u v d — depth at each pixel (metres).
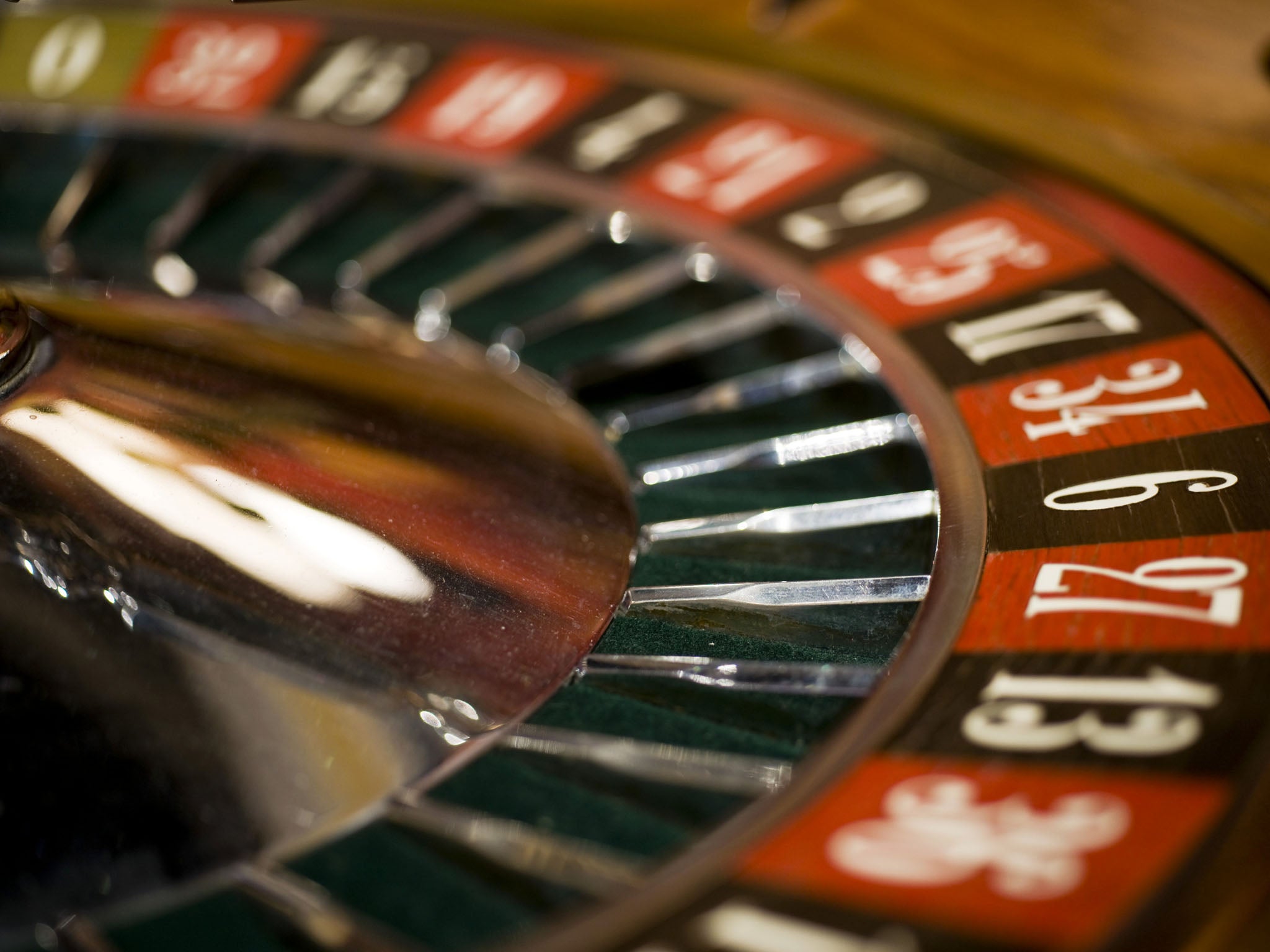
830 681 0.46
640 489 0.54
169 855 0.44
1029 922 0.39
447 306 0.65
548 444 0.55
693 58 0.72
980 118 0.66
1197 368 0.54
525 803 0.44
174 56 0.78
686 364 0.61
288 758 0.46
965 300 0.59
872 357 0.57
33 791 0.45
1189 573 0.47
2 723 0.46
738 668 0.47
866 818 0.42
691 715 0.46
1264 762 0.42
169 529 0.48
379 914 0.43
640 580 0.50
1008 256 0.60
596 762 0.45
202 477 0.49
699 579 0.50
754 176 0.66
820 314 0.60
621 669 0.47
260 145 0.72
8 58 0.79
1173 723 0.43
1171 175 0.61
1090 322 0.56
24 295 0.53
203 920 0.43
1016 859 0.40
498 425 0.55
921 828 0.41
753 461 0.55
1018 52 0.68
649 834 0.43
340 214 0.70
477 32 0.76
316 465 0.50
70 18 0.81
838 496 0.53
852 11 0.72
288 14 0.80
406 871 0.43
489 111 0.72
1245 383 0.53
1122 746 0.42
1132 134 0.63
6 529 0.48
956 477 0.51
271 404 0.52
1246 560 0.47
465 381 0.59
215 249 0.68
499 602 0.49
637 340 0.62
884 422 0.55
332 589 0.48
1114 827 0.41
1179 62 0.66
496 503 0.51
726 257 0.63
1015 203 0.62
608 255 0.66
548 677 0.47
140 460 0.49
